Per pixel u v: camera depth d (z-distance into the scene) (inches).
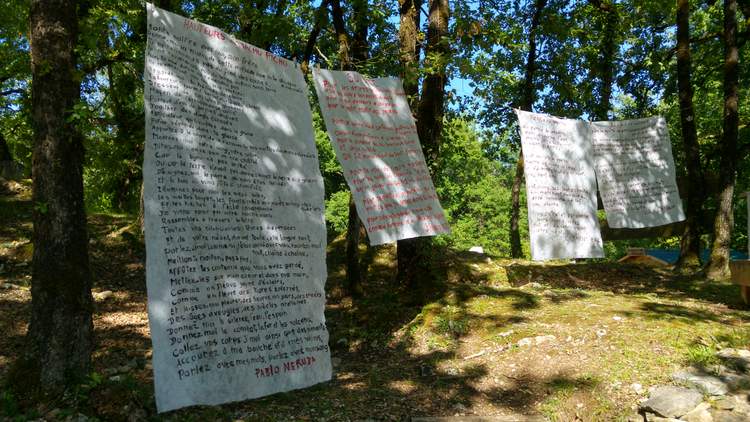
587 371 212.2
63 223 180.2
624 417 182.2
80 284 183.0
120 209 790.5
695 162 475.2
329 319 343.3
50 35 181.2
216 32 177.6
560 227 275.6
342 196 1003.9
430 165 350.3
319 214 189.0
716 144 628.4
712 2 561.0
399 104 243.9
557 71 672.4
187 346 147.6
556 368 219.9
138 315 346.0
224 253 161.5
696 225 469.4
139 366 257.1
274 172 181.0
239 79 181.2
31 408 167.6
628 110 780.0
